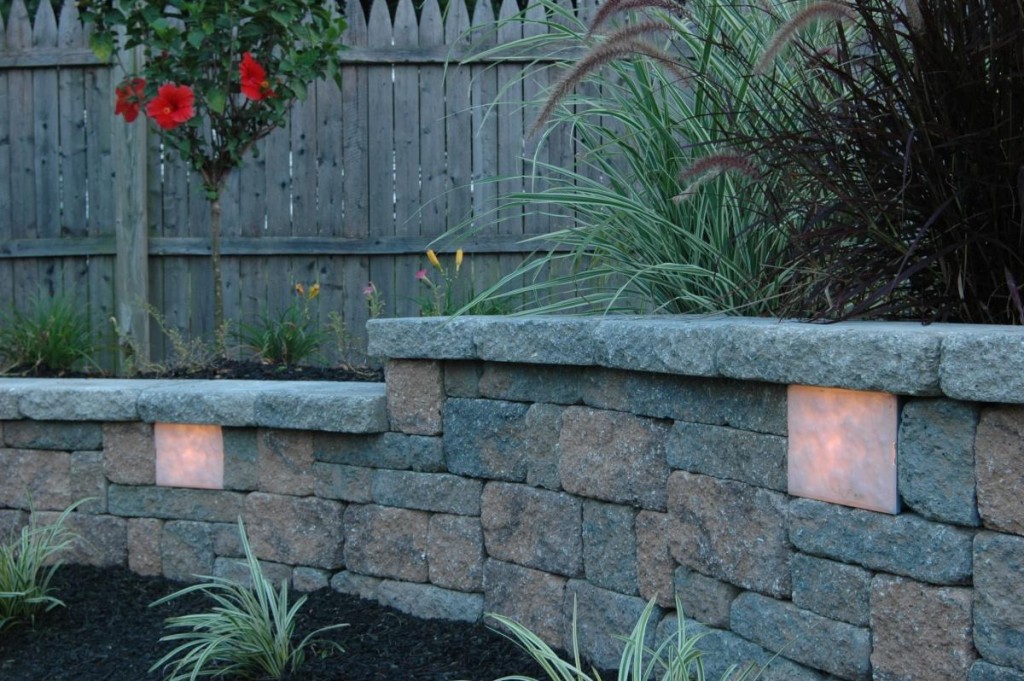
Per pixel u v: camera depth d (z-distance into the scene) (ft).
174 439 14.20
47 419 14.62
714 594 9.58
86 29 21.08
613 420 10.50
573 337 10.51
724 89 10.47
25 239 21.45
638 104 11.71
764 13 12.17
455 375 12.14
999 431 7.20
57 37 21.17
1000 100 8.42
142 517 14.48
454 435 12.15
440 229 20.67
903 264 8.37
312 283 21.02
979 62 8.41
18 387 14.82
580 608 10.96
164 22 16.44
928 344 7.38
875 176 9.28
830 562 8.44
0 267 21.65
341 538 13.25
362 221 20.83
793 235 9.73
